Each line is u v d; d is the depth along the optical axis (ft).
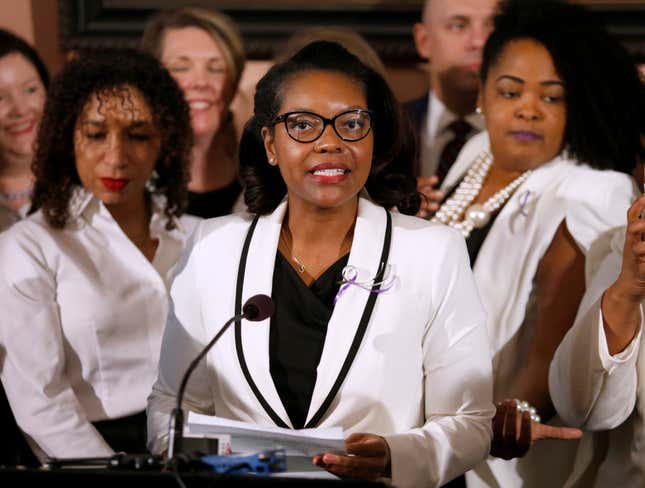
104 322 30.14
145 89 32.55
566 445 29.86
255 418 23.02
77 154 31.81
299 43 36.52
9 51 39.86
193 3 43.09
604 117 32.19
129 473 17.76
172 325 24.45
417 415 23.31
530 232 31.45
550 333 30.58
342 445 20.70
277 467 19.27
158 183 33.68
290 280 23.67
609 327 25.95
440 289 23.15
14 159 39.68
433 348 23.31
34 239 30.40
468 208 33.45
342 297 23.08
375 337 22.82
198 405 24.40
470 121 39.27
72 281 30.22
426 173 39.45
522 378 30.48
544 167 32.50
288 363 23.08
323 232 23.85
